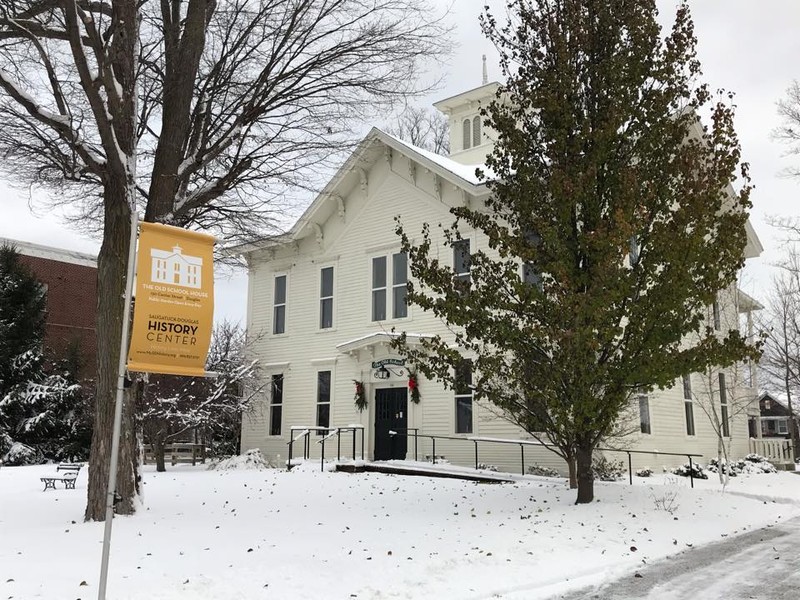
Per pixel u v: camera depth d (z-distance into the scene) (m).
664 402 19.31
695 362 10.05
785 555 8.30
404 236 11.47
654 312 9.95
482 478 15.86
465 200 19.80
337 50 12.17
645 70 10.88
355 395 21.39
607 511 10.48
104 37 10.81
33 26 10.08
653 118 10.85
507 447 18.12
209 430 24.47
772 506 12.62
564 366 9.86
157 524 9.65
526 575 6.91
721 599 6.31
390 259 21.48
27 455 23.72
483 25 11.94
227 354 23.81
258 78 12.28
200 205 12.48
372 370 21.14
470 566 7.23
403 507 11.55
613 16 11.07
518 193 11.27
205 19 11.88
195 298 6.43
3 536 8.63
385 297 21.50
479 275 11.29
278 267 24.81
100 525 9.52
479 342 18.42
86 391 25.23
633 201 10.09
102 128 9.78
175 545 8.10
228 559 7.34
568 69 10.91
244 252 20.36
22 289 25.89
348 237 22.86
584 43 10.99
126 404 10.42
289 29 11.92
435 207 20.62
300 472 17.98
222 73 12.57
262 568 6.93
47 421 24.72
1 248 26.97
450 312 10.78
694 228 10.17
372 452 20.84
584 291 10.35
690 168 10.37
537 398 10.49
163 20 12.02
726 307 22.00
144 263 6.18
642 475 16.95
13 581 6.30
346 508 11.45
